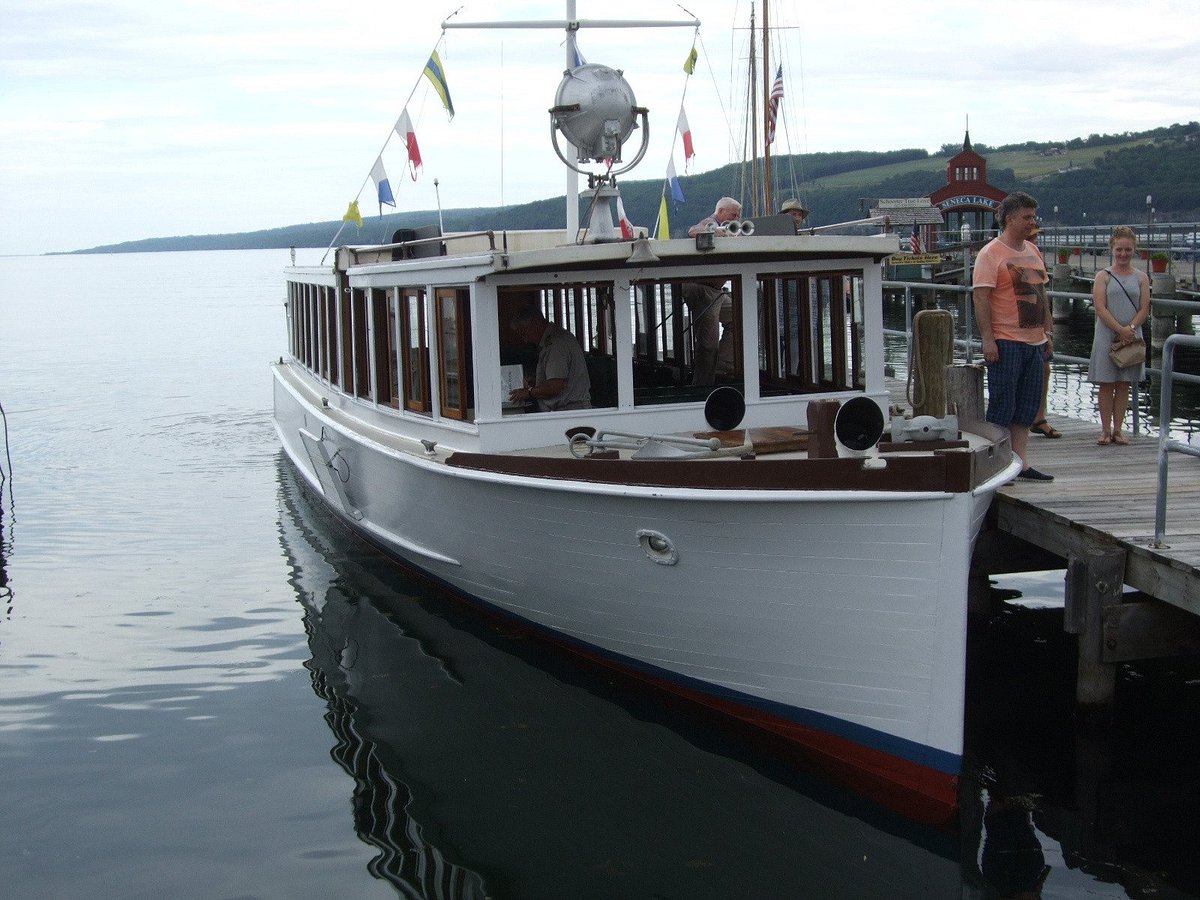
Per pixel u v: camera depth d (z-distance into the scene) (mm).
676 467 6934
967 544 6227
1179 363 24781
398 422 9938
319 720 8250
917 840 6508
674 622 7625
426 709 8383
